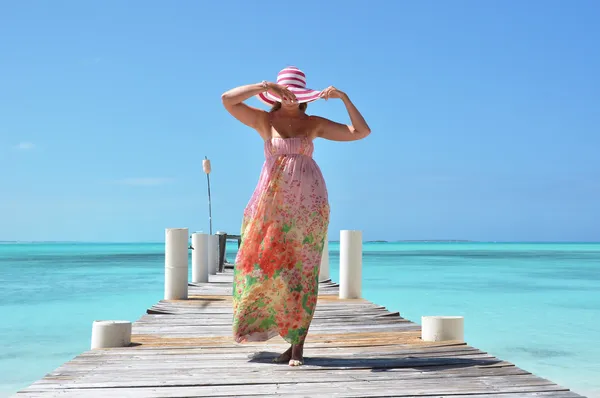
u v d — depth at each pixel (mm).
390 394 4125
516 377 4617
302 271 5012
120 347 5883
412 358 5320
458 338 6277
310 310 5027
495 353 9484
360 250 10328
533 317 13664
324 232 5121
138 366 5008
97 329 5906
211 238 16234
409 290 20438
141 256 61969
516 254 73125
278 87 5031
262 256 4996
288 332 5004
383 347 5875
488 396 4082
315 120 5305
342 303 9570
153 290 19500
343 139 5355
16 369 8359
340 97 5219
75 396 4066
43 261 47000
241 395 4102
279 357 5191
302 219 5004
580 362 8805
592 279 26516
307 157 5145
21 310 14531
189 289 12031
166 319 7941
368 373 4754
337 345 5973
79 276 27234
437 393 4152
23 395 4086
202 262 13641
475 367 4949
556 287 21844
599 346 10117
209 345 5984
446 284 23219
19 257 58812
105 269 34000
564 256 64562
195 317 8125
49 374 4715
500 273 31328
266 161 5168
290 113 5242
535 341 10578
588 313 14398
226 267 19578
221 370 4863
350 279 10211
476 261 49094
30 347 9945
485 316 13812
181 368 4938
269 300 5039
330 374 4723
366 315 8258
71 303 15883
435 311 14594
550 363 8734
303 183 5039
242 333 5102
